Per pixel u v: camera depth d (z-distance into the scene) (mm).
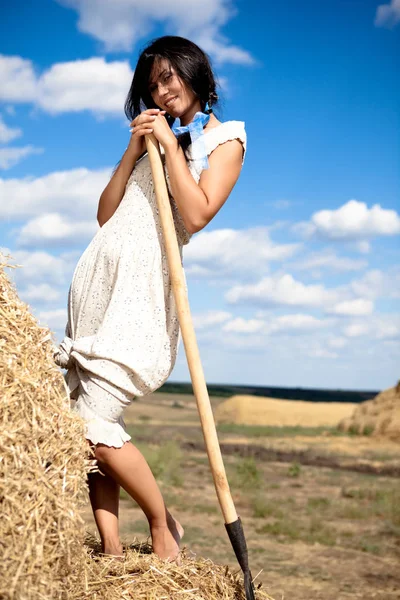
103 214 3006
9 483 1967
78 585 2197
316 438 26266
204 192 2822
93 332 2812
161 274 2789
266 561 6352
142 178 2906
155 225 2822
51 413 2203
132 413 51656
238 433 28906
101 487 2820
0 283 2361
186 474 12875
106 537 2781
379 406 28594
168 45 2938
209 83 2986
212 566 2758
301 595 5098
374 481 13586
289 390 146625
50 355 2354
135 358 2674
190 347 2645
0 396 2096
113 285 2795
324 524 8445
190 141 2918
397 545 7434
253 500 10102
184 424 36531
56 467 2117
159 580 2479
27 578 1867
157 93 2959
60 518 2023
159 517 2789
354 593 5242
